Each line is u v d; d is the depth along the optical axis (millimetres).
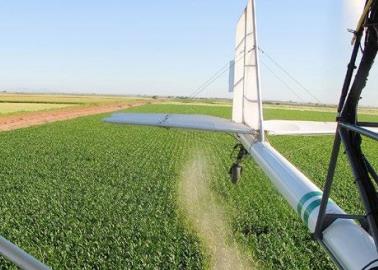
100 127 43344
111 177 17219
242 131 7246
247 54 9352
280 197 14250
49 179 16484
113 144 29500
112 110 78625
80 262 8477
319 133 7410
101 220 11133
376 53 2840
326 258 9008
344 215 3820
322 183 18312
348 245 3521
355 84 3014
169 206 12727
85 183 15820
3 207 12141
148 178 17156
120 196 13734
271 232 10719
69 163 20672
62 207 12328
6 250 3186
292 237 10445
